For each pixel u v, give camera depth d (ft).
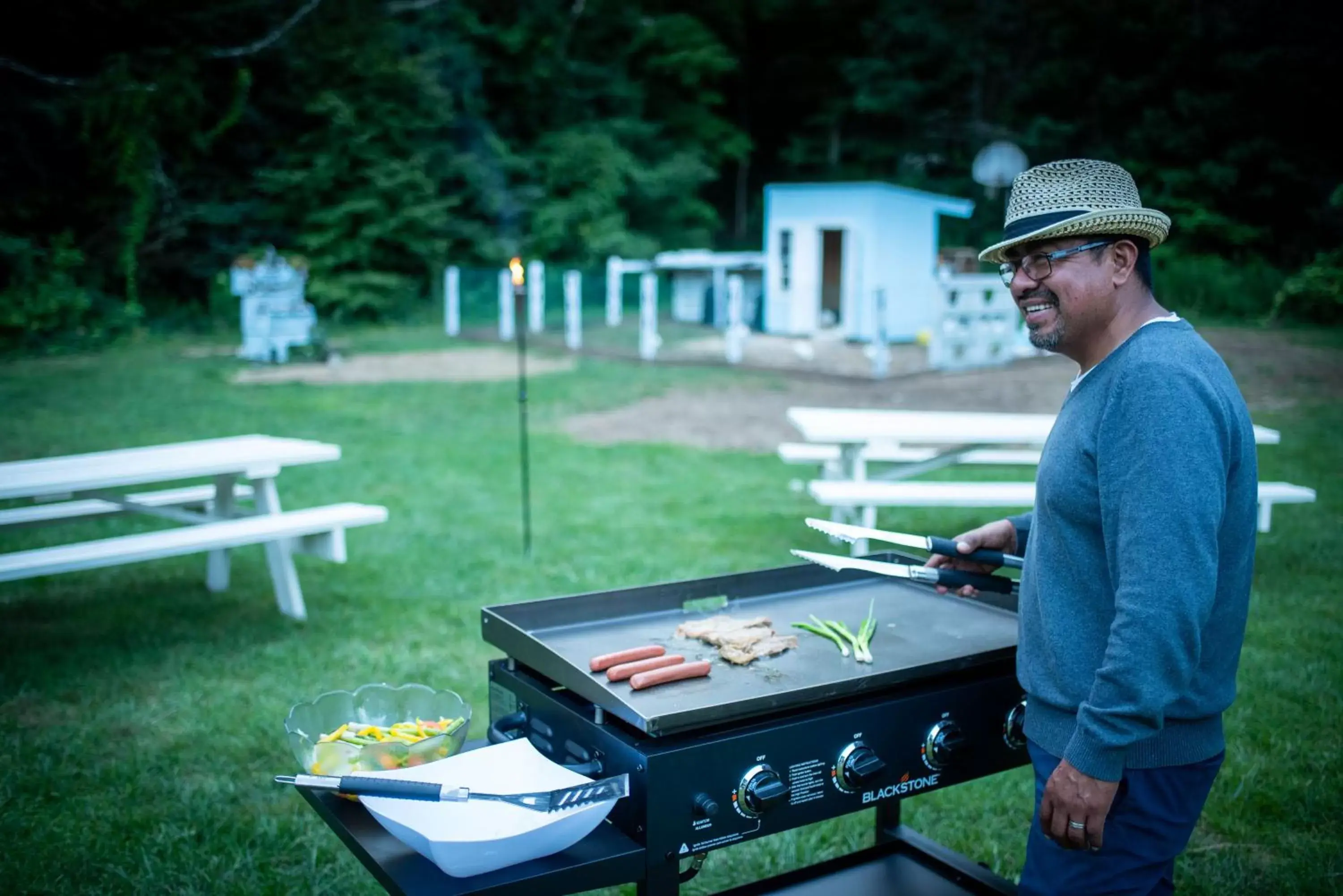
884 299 43.37
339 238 67.82
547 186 78.84
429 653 15.26
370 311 67.87
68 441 31.01
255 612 17.19
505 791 5.94
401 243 69.77
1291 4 72.59
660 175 83.76
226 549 18.38
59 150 61.31
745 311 63.82
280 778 5.81
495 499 24.90
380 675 14.38
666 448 31.24
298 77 69.36
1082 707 5.61
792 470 28.37
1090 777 5.56
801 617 8.04
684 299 67.26
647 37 88.63
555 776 6.08
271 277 49.75
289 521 16.28
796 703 6.27
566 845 5.62
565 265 77.66
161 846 10.03
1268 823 10.59
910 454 22.95
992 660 7.14
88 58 63.21
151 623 16.56
